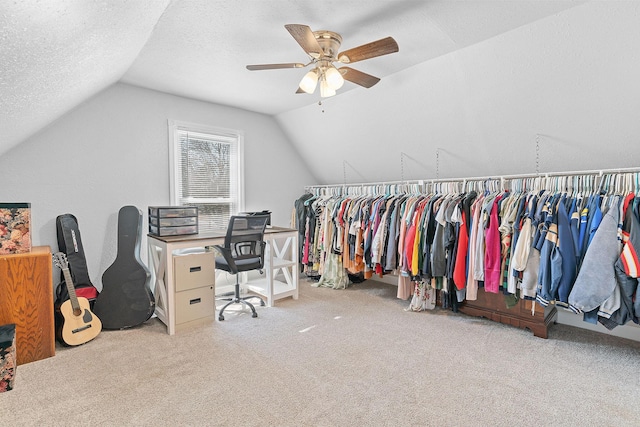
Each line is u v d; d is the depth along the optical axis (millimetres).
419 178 4020
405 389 1903
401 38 2250
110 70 2387
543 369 2131
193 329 2797
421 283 3238
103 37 1615
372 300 3625
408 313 3199
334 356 2305
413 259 3096
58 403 1759
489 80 2572
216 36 2203
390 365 2178
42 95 1864
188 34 2174
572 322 2902
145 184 3344
